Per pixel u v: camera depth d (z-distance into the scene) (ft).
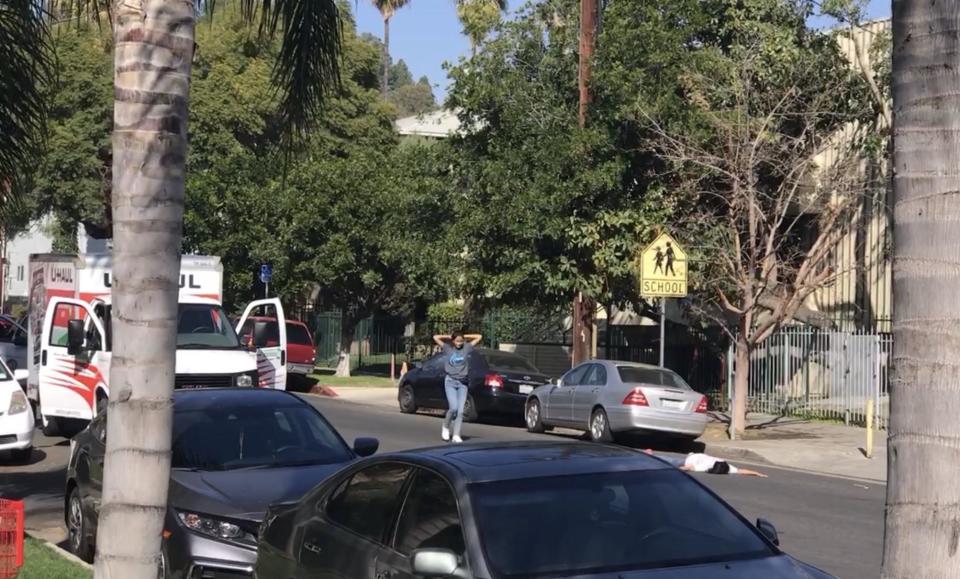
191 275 59.67
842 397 77.15
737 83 70.95
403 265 108.06
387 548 18.99
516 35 80.84
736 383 68.95
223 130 134.51
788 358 81.10
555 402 70.28
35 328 66.33
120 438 17.69
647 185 75.56
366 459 21.20
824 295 89.66
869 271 86.28
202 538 26.63
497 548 17.13
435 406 82.58
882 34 73.87
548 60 79.87
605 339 100.68
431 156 83.51
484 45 82.12
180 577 26.76
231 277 114.01
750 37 73.46
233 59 137.08
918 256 12.52
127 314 17.72
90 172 135.74
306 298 130.72
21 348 89.30
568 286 75.15
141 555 17.65
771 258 68.64
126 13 18.19
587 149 73.56
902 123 12.78
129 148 17.98
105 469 17.93
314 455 31.01
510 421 82.33
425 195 83.15
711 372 91.30
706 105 72.02
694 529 18.24
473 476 18.54
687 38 75.31
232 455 30.50
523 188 74.95
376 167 112.98
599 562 17.13
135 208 17.87
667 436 66.23
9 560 25.02
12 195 32.40
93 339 56.54
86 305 57.11
